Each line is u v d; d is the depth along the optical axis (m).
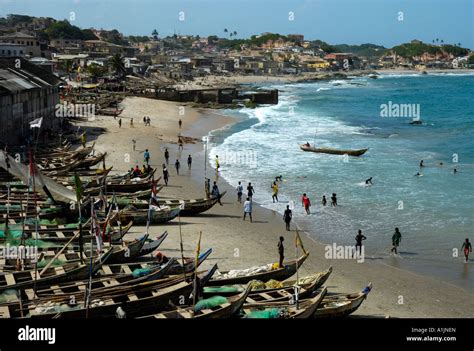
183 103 120.06
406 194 44.41
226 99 126.19
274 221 37.59
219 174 51.62
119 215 32.59
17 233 27.91
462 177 50.06
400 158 59.62
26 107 53.69
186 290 21.62
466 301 25.39
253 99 127.81
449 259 30.81
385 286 26.89
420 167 54.44
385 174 51.62
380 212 39.59
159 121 85.62
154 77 185.50
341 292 25.86
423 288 26.81
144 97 121.25
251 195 39.72
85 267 23.00
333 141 71.81
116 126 74.56
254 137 74.56
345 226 36.53
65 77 121.50
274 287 23.72
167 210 35.53
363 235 33.00
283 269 25.80
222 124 89.00
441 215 38.78
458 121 92.50
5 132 48.09
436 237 34.31
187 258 27.02
